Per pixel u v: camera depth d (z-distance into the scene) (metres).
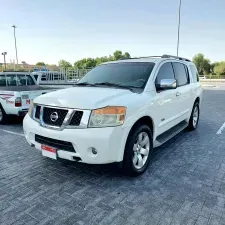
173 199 3.07
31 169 3.96
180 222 2.62
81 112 3.22
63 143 3.32
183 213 2.78
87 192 3.24
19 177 3.67
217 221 2.65
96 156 3.18
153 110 3.94
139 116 3.54
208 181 3.57
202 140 5.68
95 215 2.74
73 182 3.52
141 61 4.73
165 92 4.41
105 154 3.16
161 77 4.51
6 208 2.87
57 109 3.39
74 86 4.52
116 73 4.57
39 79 12.72
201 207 2.90
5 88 7.58
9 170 3.91
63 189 3.32
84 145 3.14
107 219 2.67
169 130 5.02
